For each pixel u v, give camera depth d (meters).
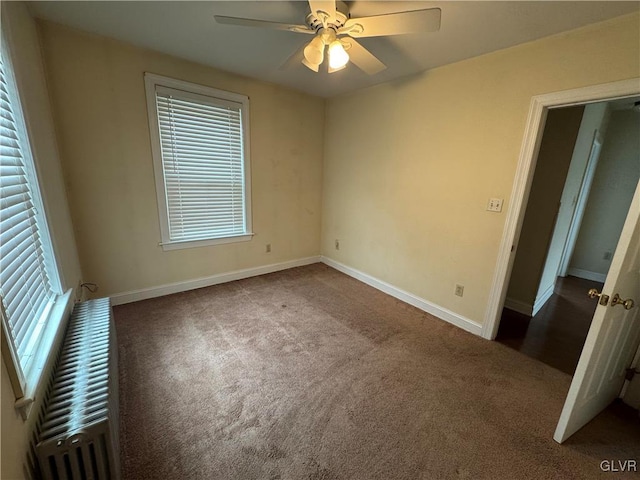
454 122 2.45
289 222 3.88
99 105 2.34
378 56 2.30
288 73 2.88
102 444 1.06
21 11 1.69
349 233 3.76
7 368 0.88
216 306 2.84
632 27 1.56
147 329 2.38
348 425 1.53
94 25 2.04
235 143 3.17
